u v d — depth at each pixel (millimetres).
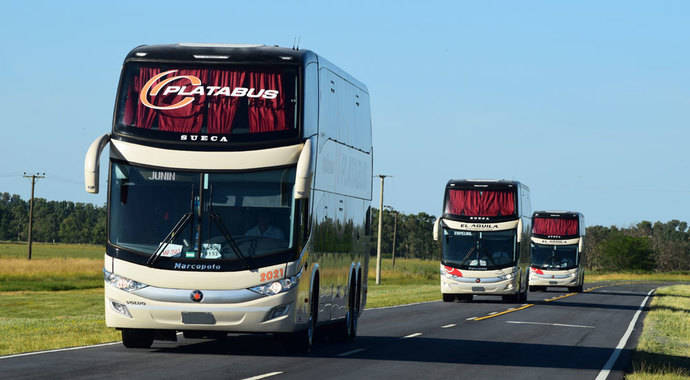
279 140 31516
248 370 28750
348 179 40312
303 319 32375
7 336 40156
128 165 31609
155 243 31281
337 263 38219
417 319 59906
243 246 31188
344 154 39188
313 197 33000
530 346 42719
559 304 89312
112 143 31750
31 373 26547
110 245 31453
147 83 32000
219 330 31438
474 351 39125
